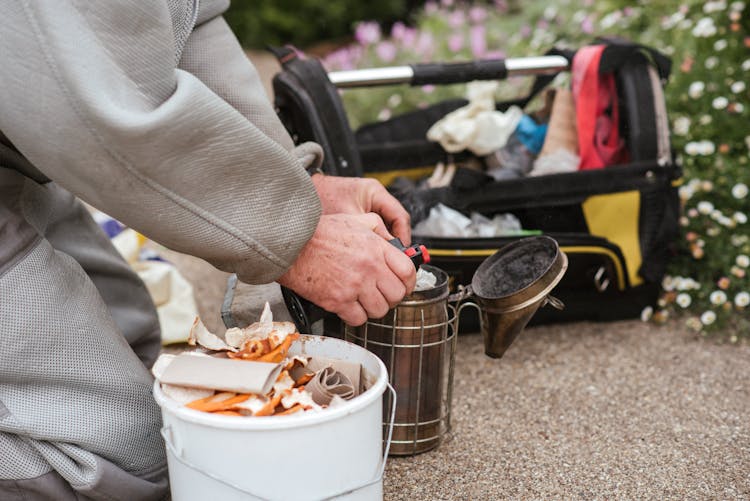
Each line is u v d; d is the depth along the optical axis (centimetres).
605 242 199
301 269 121
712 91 262
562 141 223
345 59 409
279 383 113
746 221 230
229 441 105
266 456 105
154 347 169
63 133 101
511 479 145
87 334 120
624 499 138
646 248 207
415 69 209
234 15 596
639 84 207
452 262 190
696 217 230
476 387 183
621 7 366
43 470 116
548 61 217
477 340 210
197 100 103
